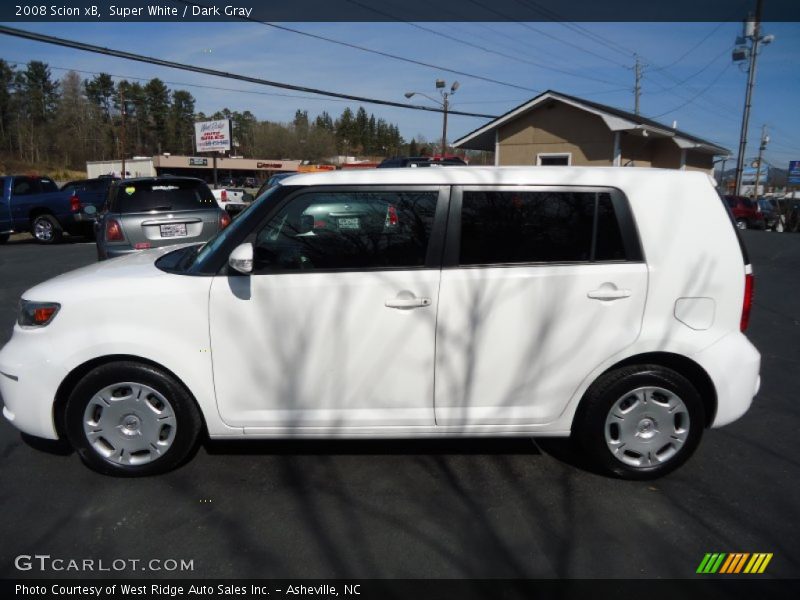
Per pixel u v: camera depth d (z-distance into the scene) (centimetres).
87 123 8269
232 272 317
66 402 334
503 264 320
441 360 321
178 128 9594
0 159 7344
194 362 320
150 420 330
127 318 318
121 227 752
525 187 323
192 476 341
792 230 2892
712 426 339
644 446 335
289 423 326
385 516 303
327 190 323
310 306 315
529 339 320
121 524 296
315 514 304
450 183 322
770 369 542
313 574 260
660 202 325
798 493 327
